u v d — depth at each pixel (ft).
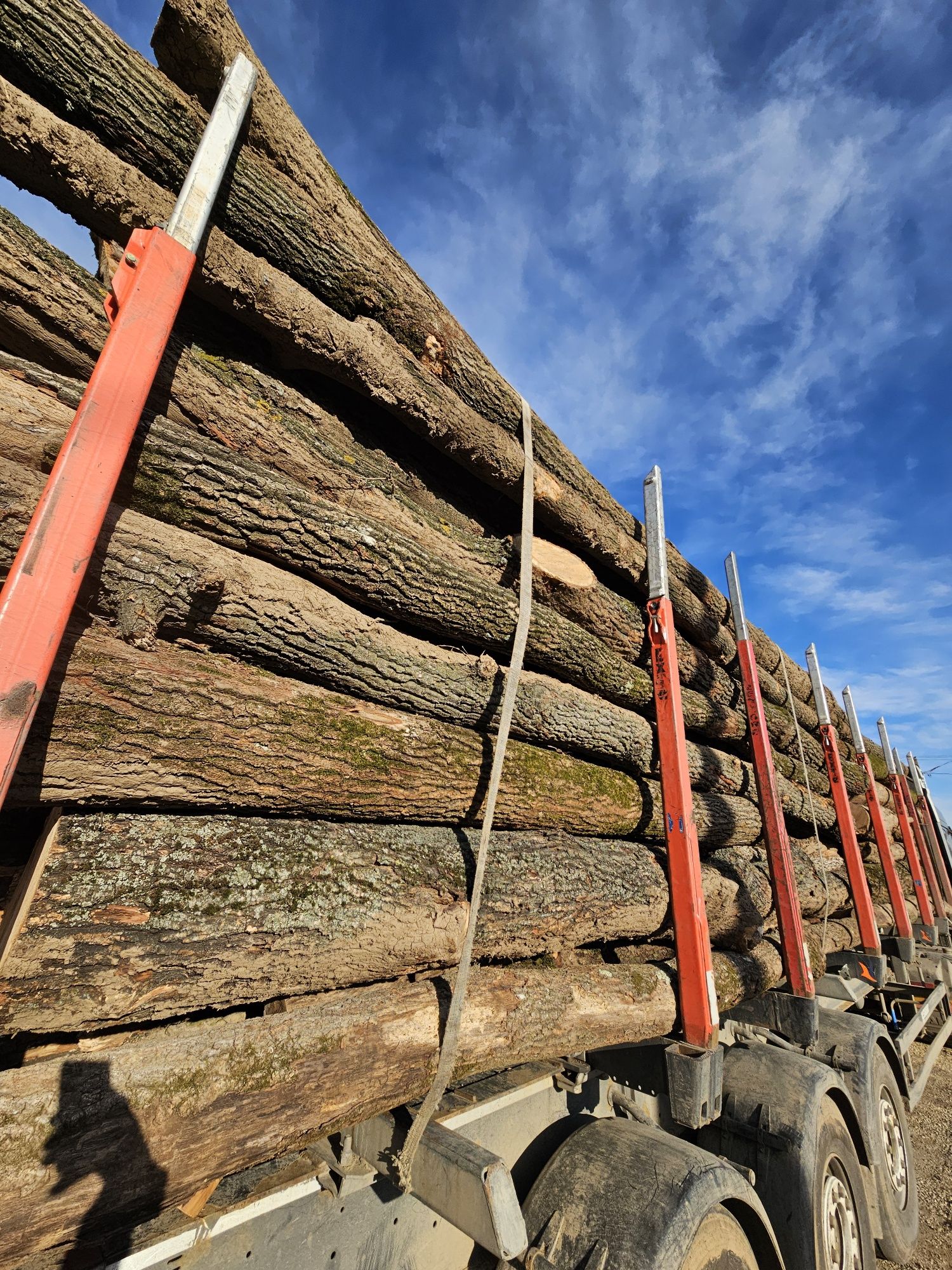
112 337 4.17
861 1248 9.18
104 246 6.00
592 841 9.27
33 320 5.28
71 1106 3.44
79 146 5.07
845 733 26.58
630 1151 6.87
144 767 4.47
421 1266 5.60
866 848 23.99
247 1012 5.14
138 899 4.26
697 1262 6.04
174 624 5.00
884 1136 11.73
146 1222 4.05
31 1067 3.55
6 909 4.16
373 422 8.59
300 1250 4.67
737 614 13.26
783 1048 10.66
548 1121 7.43
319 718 5.78
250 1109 4.11
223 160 5.25
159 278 4.52
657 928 9.43
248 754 5.09
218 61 5.93
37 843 4.38
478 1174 4.67
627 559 11.75
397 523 8.00
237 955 4.63
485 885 6.84
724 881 11.05
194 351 6.33
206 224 5.05
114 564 4.49
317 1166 4.89
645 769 11.00
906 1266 11.57
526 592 7.40
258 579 5.55
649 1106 8.73
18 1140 3.24
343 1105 4.65
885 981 17.35
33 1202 3.23
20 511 4.08
